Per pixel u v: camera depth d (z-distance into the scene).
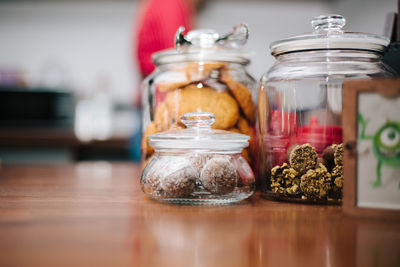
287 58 0.54
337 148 0.49
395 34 0.60
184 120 0.50
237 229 0.37
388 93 0.41
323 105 0.51
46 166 1.09
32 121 2.24
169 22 1.27
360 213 0.42
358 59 0.52
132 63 2.74
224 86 0.58
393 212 0.41
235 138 0.48
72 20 2.74
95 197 0.55
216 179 0.47
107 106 2.45
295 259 0.29
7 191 0.60
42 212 0.44
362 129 0.42
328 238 0.35
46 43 2.75
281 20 2.69
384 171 0.41
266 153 0.54
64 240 0.33
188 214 0.44
